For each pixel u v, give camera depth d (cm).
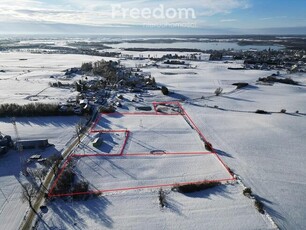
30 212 4612
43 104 9369
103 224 4347
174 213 4591
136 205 4791
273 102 11350
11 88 13212
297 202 4934
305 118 9350
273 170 5975
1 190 5172
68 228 4278
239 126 8494
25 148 6756
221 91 12750
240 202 4878
